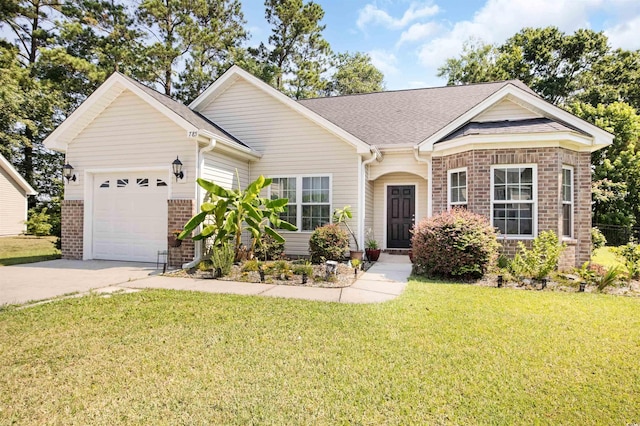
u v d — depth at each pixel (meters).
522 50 27.88
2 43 20.53
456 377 3.07
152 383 2.95
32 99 20.72
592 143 8.76
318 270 8.17
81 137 9.91
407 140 10.85
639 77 24.88
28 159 24.11
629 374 3.16
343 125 12.34
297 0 25.00
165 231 9.34
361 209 10.25
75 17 20.20
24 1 20.94
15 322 4.43
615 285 6.67
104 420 2.47
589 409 2.63
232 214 8.29
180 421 2.45
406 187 12.17
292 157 10.83
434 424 2.44
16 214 21.69
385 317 4.73
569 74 27.11
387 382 2.97
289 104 10.67
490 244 7.37
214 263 7.65
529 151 8.38
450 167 9.43
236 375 3.09
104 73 19.69
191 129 8.52
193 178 8.92
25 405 2.63
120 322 4.46
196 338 3.93
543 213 8.27
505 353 3.58
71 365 3.26
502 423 2.46
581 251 8.98
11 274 7.82
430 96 13.70
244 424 2.42
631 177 17.64
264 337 3.96
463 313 4.93
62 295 5.88
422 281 7.22
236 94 11.41
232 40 24.58
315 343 3.80
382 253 11.79
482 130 8.73
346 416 2.51
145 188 9.55
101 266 8.86
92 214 10.02
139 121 9.39
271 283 7.01
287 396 2.76
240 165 10.73
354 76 37.44
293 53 27.05
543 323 4.52
